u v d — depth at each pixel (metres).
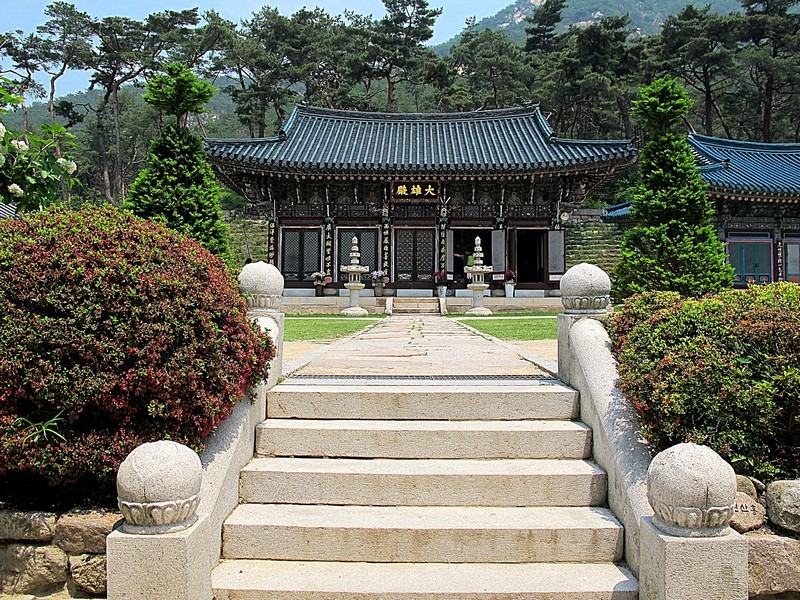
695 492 2.90
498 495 3.93
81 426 3.60
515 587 3.24
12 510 3.55
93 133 56.62
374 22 50.22
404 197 26.66
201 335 3.74
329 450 4.32
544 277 27.30
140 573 2.88
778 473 3.74
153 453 2.99
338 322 17.48
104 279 3.58
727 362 3.89
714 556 2.90
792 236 27.22
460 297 25.55
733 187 24.45
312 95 50.69
